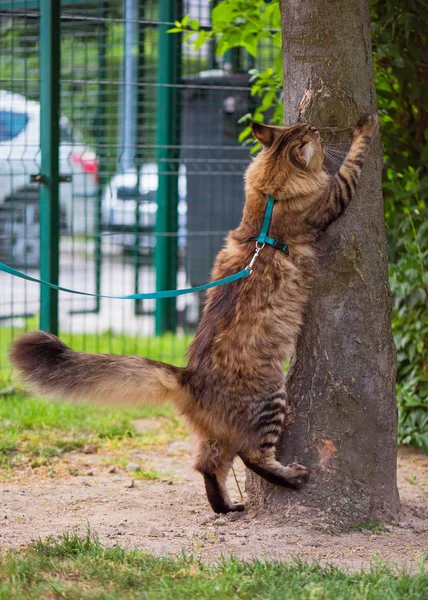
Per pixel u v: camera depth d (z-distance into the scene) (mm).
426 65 6395
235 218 10461
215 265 5359
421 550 4523
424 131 6602
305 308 5035
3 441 6648
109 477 6168
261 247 5070
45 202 7961
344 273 4977
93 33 11125
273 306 4969
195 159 9578
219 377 4934
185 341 10344
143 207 12109
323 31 4922
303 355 5055
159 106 10305
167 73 10180
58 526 4879
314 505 4891
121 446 7012
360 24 4965
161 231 10656
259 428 4922
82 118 13336
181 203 10867
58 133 7977
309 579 3799
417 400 6953
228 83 10086
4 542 4508
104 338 10609
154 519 5094
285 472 4902
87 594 3598
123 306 11086
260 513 5062
